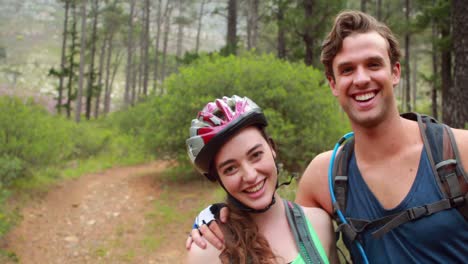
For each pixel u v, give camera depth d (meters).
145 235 6.49
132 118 17.23
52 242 6.26
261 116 1.71
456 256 1.57
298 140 8.73
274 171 1.71
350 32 1.78
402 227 1.64
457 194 1.57
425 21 16.81
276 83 8.76
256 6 22.41
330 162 1.94
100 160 13.11
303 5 15.33
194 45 72.06
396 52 1.84
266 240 1.65
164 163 12.63
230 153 1.65
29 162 8.62
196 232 1.69
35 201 7.81
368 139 1.78
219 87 8.79
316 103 8.83
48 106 36.34
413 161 1.70
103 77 56.81
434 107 20.19
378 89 1.74
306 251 1.66
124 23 39.09
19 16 72.62
